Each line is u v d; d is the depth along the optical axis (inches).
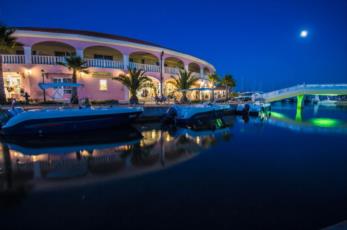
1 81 608.7
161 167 237.8
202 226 124.2
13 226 126.5
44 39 733.9
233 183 189.2
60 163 256.2
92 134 436.1
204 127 555.8
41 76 730.2
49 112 407.5
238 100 1433.3
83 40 793.6
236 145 350.9
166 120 589.9
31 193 170.9
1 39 576.7
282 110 1258.6
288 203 151.6
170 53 1050.1
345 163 247.3
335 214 136.9
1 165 247.8
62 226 125.9
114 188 179.9
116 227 124.4
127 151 315.0
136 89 828.6
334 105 1833.2
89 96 812.6
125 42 884.6
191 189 176.2
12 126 388.8
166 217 134.0
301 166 238.7
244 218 132.6
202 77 1278.3
